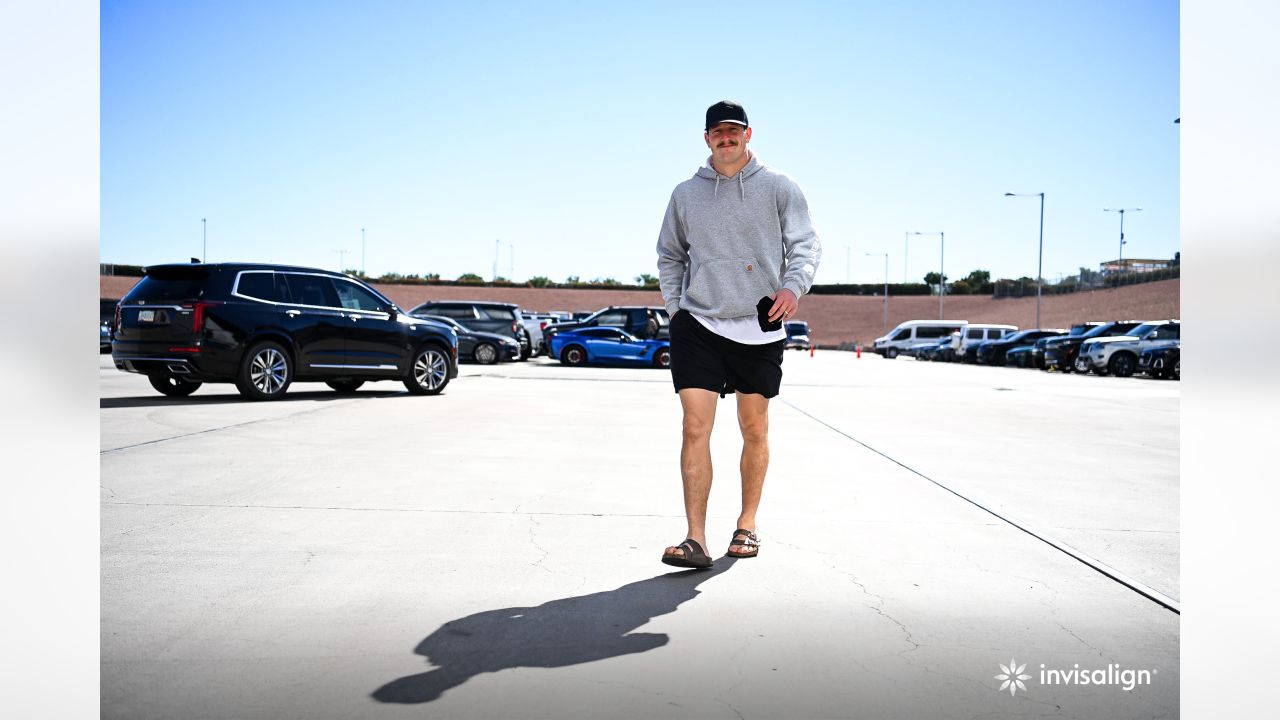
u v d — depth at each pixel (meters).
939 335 47.19
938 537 4.25
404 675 2.56
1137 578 3.58
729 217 3.73
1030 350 31.61
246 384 10.45
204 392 11.74
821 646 2.83
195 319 10.06
